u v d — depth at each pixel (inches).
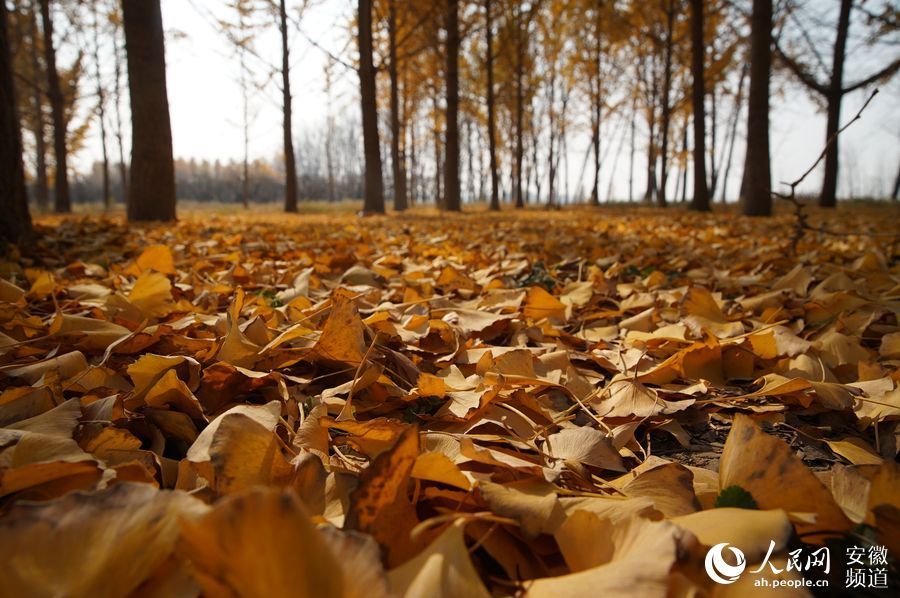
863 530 33.2
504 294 109.0
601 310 113.4
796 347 77.9
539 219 518.6
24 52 985.5
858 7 595.8
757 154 494.3
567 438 51.7
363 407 60.7
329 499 37.2
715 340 75.4
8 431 41.7
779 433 62.7
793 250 180.2
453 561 28.0
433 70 1062.4
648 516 33.8
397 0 804.0
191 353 73.8
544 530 32.6
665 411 59.9
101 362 65.4
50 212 765.9
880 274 127.2
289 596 21.2
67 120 1087.6
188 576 24.4
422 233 303.6
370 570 21.7
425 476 37.5
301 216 636.1
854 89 636.7
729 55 885.2
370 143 670.5
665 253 203.0
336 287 120.0
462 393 61.6
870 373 72.1
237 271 134.1
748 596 26.7
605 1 920.9
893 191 1378.0
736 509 32.9
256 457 39.7
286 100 789.2
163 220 380.5
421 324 85.4
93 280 128.9
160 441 50.9
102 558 24.6
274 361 70.9
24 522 24.8
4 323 81.0
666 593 25.1
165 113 378.6
